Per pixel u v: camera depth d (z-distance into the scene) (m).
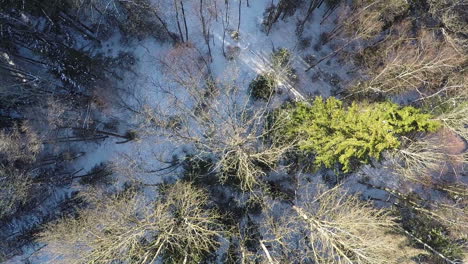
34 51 27.88
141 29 29.36
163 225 21.83
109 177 28.33
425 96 26.00
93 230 22.58
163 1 28.72
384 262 21.64
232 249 26.12
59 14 27.27
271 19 29.25
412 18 26.33
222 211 27.39
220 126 26.05
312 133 21.28
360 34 26.66
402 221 27.55
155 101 29.38
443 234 26.53
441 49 25.66
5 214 25.16
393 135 21.31
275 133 24.66
